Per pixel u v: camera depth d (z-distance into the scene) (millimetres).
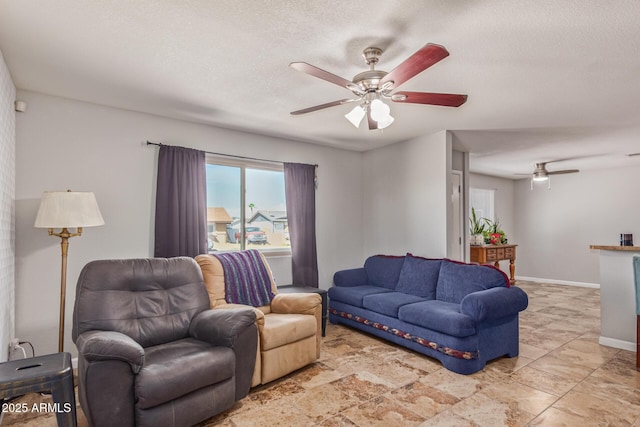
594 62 2301
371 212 5035
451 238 4047
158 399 1777
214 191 3912
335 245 4863
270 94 2902
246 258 3221
